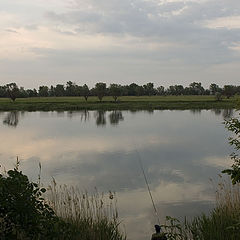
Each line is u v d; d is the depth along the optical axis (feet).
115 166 73.10
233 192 34.32
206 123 179.22
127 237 33.27
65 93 629.51
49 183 57.11
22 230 18.94
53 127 163.53
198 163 75.72
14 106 325.83
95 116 237.25
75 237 24.16
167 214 40.52
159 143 108.88
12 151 94.58
